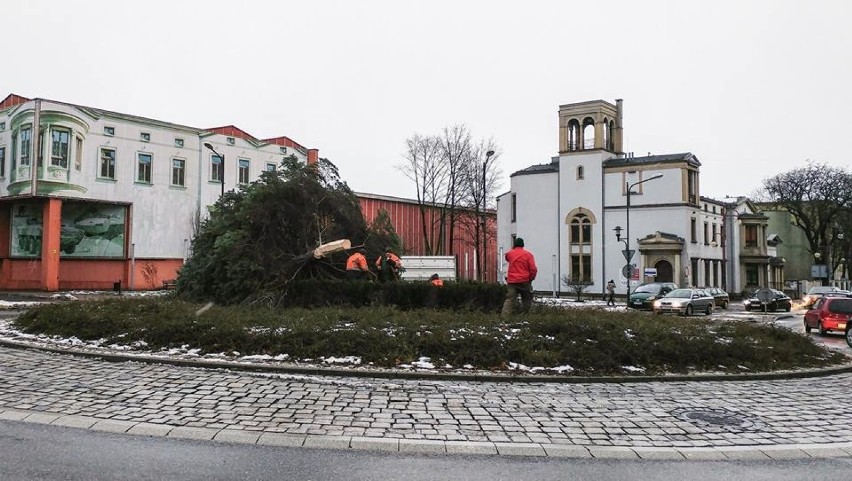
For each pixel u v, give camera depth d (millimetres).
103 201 40812
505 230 58250
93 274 41312
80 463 5379
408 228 54812
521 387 9406
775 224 77500
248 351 10961
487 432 6738
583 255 52906
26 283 40500
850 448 6461
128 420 6816
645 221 50531
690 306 32906
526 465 5684
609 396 8945
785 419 7746
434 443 6242
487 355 10633
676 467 5738
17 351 11492
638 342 11609
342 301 16047
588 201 52781
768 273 63438
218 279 17891
